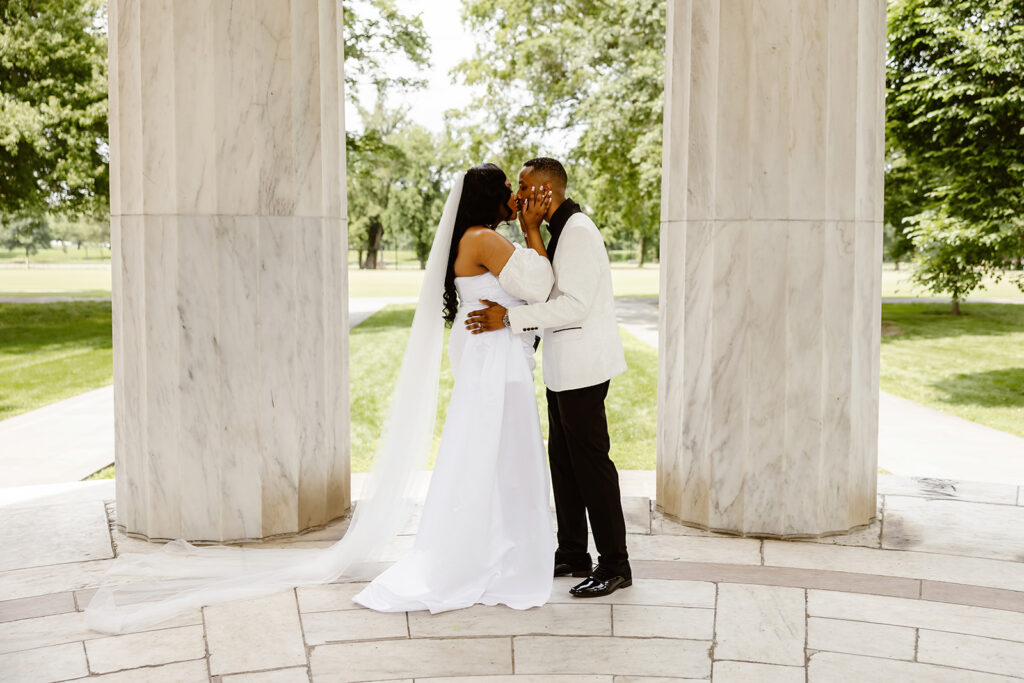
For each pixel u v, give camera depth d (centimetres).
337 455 470
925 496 514
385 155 2295
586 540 390
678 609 350
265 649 316
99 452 709
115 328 446
